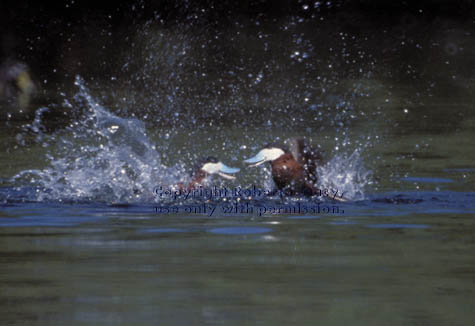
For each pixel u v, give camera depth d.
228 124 64.00
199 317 15.08
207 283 17.69
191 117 70.44
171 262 19.89
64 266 19.41
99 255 20.70
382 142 52.00
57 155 44.38
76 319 14.95
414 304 16.02
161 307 15.77
